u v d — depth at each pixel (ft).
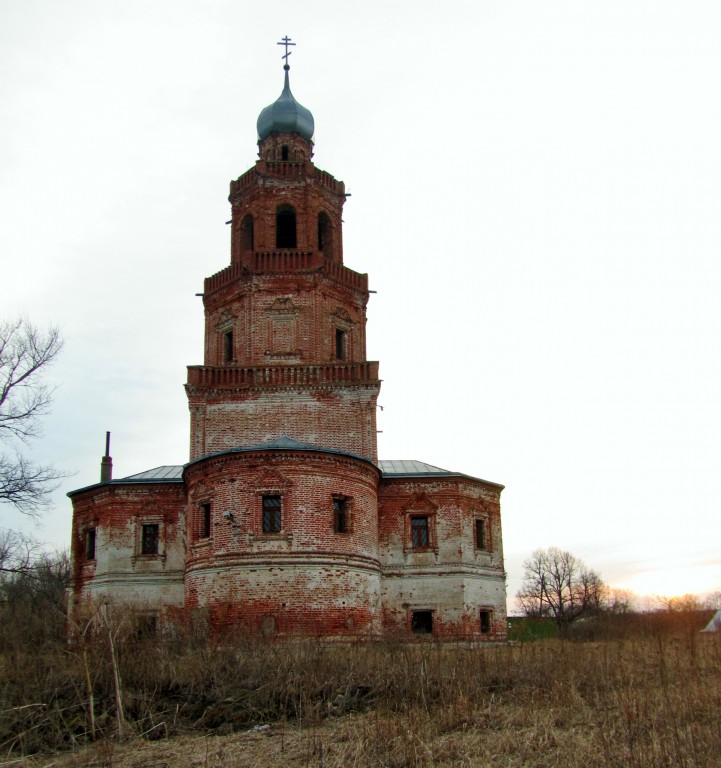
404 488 139.64
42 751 55.57
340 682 67.56
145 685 65.16
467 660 72.08
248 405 135.23
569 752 47.42
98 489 139.44
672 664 75.61
